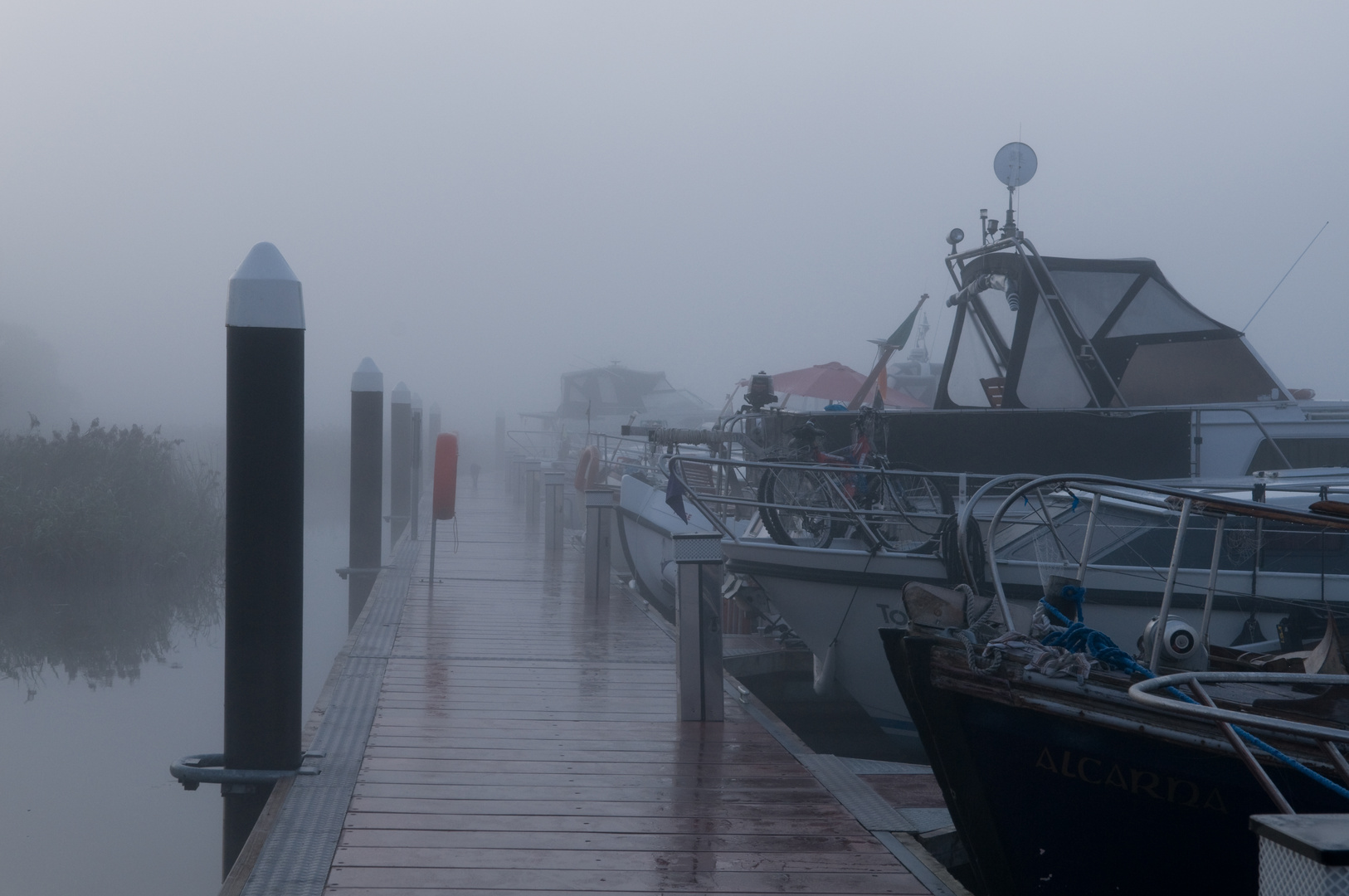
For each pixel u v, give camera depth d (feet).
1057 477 17.92
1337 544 25.35
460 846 14.93
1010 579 26.45
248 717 17.94
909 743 28.81
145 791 23.44
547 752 19.74
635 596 39.47
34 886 18.07
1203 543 26.21
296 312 17.78
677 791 17.67
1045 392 33.88
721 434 33.47
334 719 21.72
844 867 14.53
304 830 15.37
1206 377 34.60
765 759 19.58
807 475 31.22
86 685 33.45
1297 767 11.70
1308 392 39.75
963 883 17.95
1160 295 35.19
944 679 15.15
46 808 22.21
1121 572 26.03
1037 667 14.51
